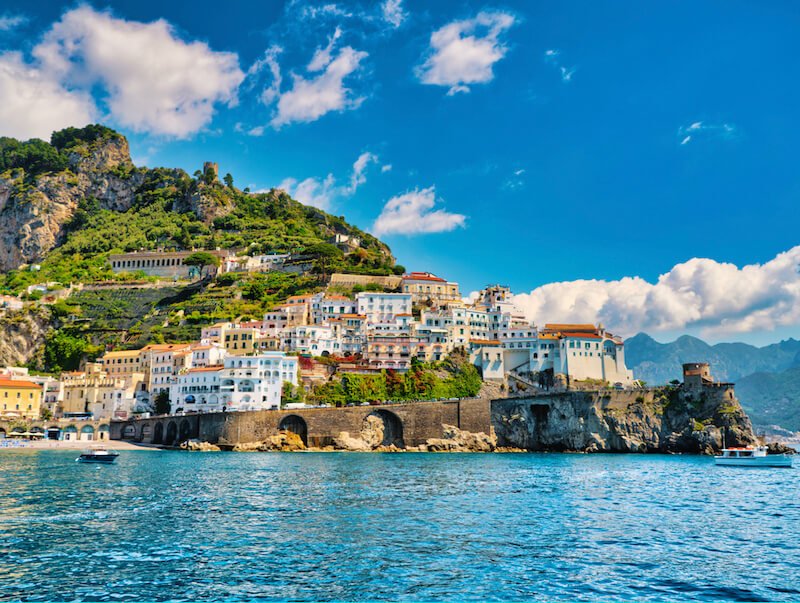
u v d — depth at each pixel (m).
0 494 86.56
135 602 43.78
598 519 73.88
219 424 180.62
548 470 132.50
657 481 115.81
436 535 63.62
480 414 199.38
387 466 134.62
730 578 50.44
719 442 195.25
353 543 59.81
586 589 47.50
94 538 60.56
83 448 185.38
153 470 120.88
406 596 45.78
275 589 46.72
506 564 53.50
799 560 56.00
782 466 156.62
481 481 109.00
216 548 57.41
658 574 51.28
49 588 46.19
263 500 83.75
